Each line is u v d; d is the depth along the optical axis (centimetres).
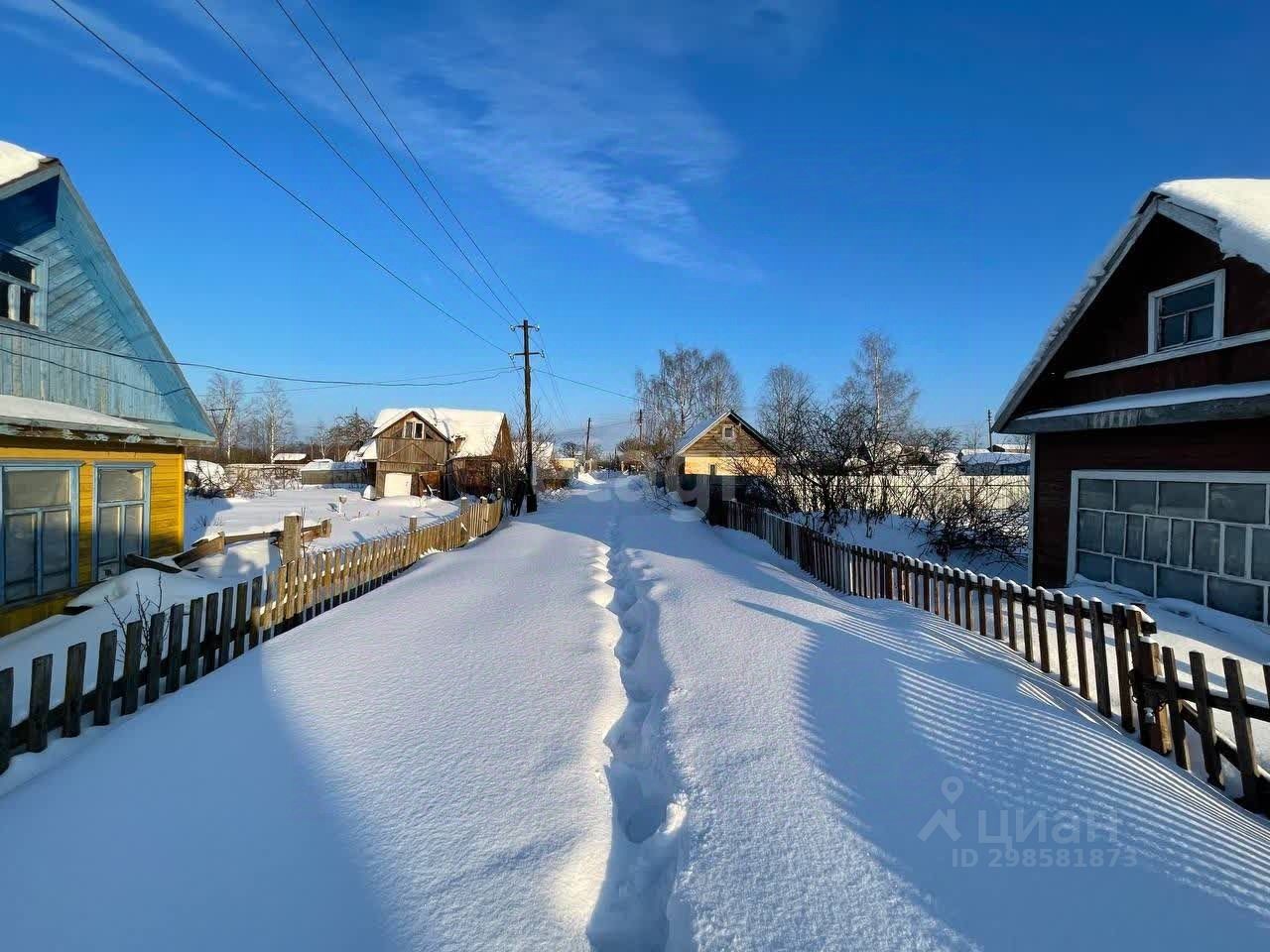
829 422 1756
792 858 291
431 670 553
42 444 841
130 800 346
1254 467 648
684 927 255
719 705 462
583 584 961
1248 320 661
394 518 2225
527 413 3061
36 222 833
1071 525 906
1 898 273
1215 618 664
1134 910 253
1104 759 378
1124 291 833
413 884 278
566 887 280
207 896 272
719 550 1370
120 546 1000
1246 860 291
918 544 1333
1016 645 589
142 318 1002
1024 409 989
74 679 453
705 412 6066
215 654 596
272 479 3928
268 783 363
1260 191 695
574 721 447
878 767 367
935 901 258
